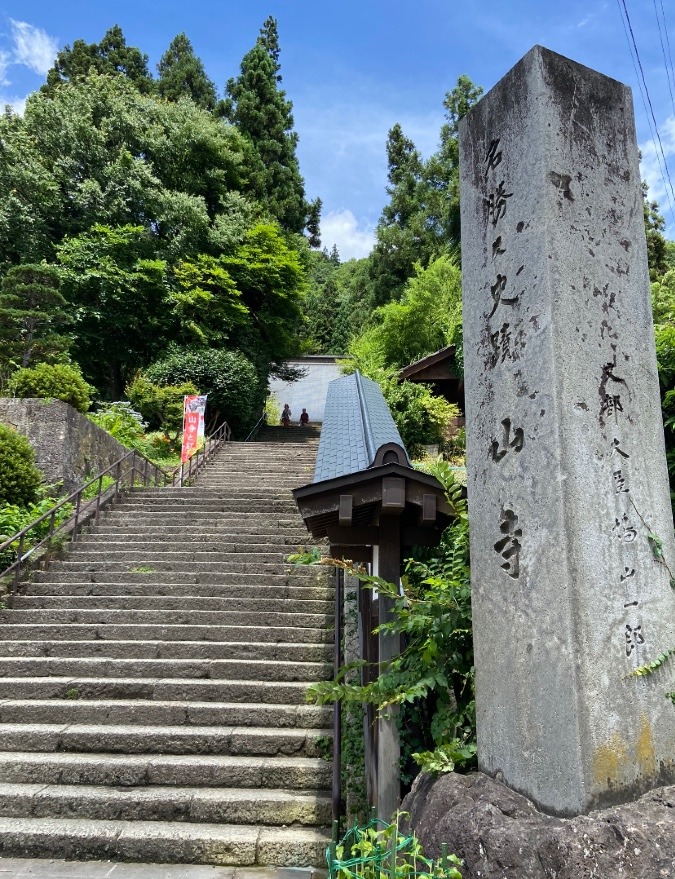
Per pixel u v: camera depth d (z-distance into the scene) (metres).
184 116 23.28
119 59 31.53
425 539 3.86
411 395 14.10
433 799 2.43
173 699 5.27
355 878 2.09
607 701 2.11
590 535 2.23
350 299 41.53
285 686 5.30
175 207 20.81
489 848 1.98
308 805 4.03
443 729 2.94
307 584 7.43
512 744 2.32
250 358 22.83
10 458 8.97
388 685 3.08
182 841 3.74
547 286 2.43
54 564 7.79
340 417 7.46
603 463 2.33
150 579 7.49
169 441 16.69
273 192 28.03
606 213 2.63
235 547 8.41
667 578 2.34
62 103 21.38
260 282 22.88
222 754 4.62
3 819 3.96
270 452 16.62
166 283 20.39
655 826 1.89
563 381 2.34
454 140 29.95
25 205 19.09
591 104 2.72
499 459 2.59
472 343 2.89
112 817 4.01
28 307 14.46
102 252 19.52
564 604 2.14
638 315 2.58
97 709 5.00
